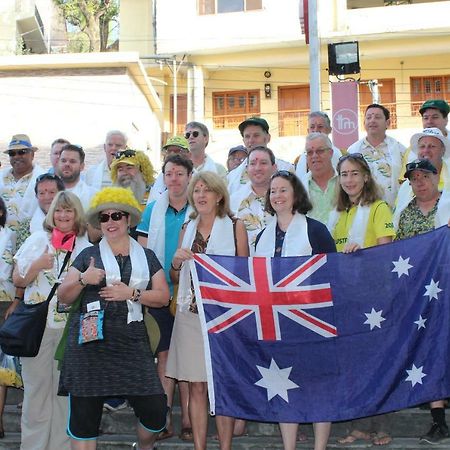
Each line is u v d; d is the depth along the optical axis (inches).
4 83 661.9
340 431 203.9
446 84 853.2
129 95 657.6
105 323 160.6
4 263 231.0
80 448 160.1
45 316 184.9
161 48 867.4
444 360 171.8
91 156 648.4
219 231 185.5
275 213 191.9
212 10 858.8
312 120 271.4
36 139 654.5
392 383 171.6
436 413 190.9
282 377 173.8
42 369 190.7
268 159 218.7
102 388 158.4
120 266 167.5
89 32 1140.5
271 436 208.4
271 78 887.7
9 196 274.1
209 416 209.3
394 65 863.7
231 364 173.9
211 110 898.1
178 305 182.9
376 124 262.5
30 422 190.9
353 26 812.0
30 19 916.0
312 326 176.2
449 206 204.7
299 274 178.2
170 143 250.8
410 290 176.7
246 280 178.7
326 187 230.1
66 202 191.5
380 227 194.5
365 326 175.8
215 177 185.2
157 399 163.2
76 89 658.8
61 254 192.1
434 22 794.8
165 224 208.7
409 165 204.8
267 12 843.4
